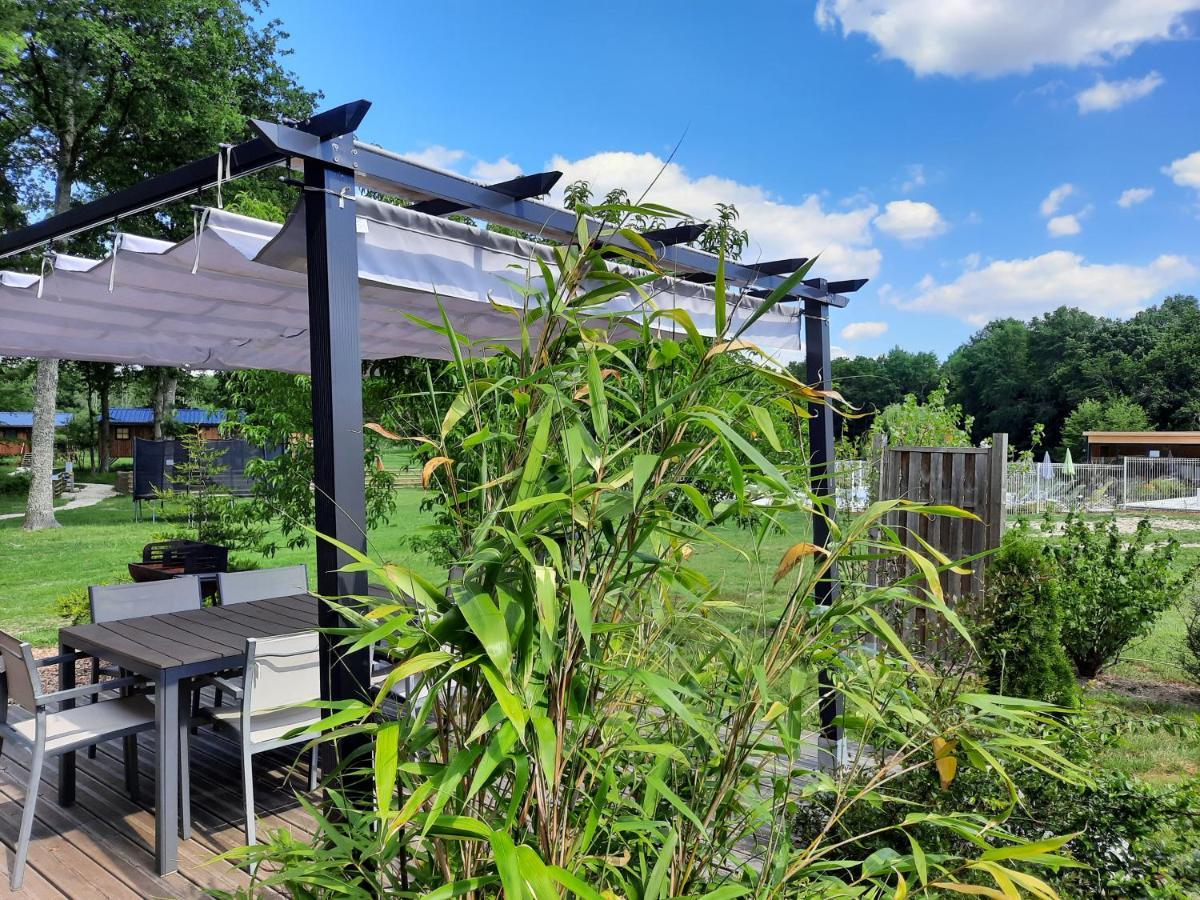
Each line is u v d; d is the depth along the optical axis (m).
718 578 1.58
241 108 16.02
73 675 3.17
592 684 1.20
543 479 1.24
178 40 14.50
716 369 1.25
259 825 2.74
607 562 1.18
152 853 2.54
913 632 2.62
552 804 1.12
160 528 13.20
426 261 2.21
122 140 14.61
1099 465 24.02
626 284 1.34
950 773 1.42
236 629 3.08
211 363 4.50
